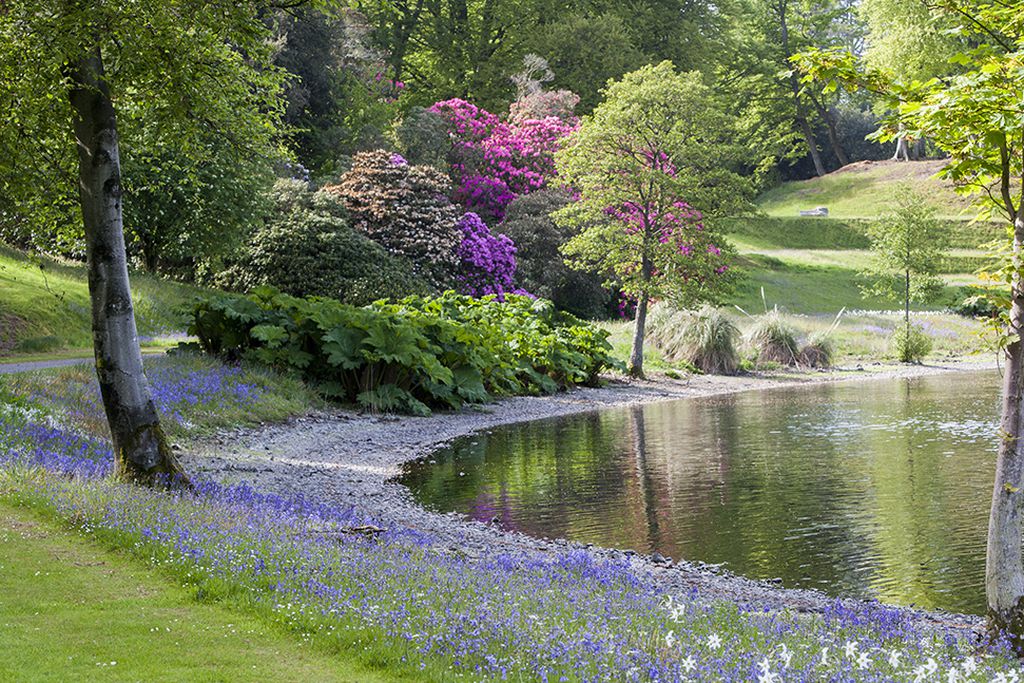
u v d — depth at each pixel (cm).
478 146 4919
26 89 1079
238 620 669
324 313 2428
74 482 1045
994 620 800
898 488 1540
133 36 1036
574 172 3447
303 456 1755
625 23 6888
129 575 761
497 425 2350
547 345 3020
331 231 3569
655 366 3603
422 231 3797
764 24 8469
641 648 654
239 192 3366
